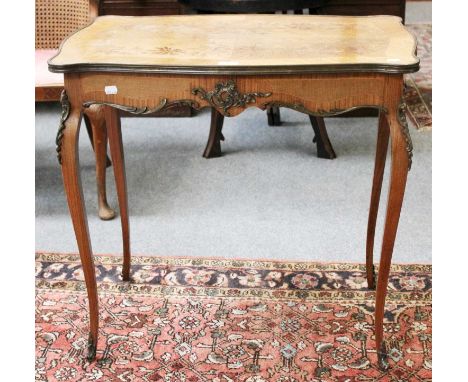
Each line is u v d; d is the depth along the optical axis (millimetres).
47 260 2879
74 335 2422
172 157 3812
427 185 3436
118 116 2496
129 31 2361
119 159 2533
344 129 4125
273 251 2912
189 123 4301
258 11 3369
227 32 2330
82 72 2016
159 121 4332
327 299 2590
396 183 2051
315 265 2803
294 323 2459
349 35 2256
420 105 4367
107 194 3430
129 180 3551
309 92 1994
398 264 2795
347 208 3242
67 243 3018
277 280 2707
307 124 4238
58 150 2084
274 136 4066
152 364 2277
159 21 2498
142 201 3346
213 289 2658
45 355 2326
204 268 2795
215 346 2352
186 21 2492
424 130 4031
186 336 2404
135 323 2473
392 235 2117
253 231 3068
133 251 2928
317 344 2355
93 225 3152
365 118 4281
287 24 2422
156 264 2826
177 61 1991
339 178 3531
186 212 3238
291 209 3246
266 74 1958
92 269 2225
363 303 2562
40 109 4512
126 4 4227
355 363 2268
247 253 2900
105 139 3078
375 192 2504
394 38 2205
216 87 1997
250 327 2441
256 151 3871
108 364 2281
